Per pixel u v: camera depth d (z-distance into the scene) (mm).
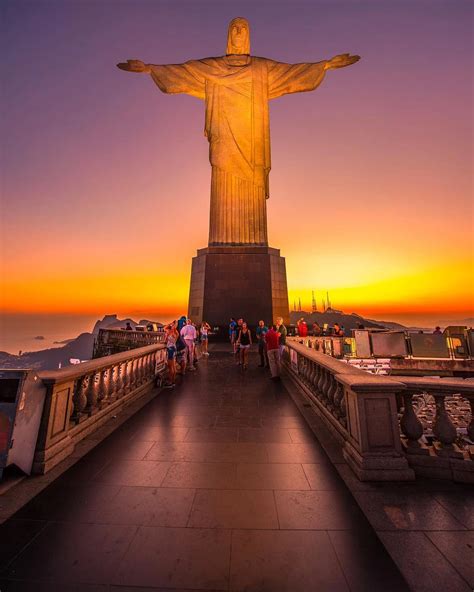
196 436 4727
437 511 2859
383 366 13602
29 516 2785
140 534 2559
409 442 3719
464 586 2064
